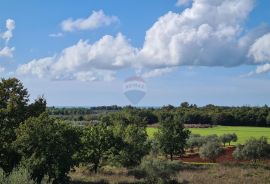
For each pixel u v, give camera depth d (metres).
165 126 81.00
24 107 47.88
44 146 42.50
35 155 41.97
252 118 170.00
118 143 61.22
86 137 58.72
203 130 145.75
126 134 67.94
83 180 52.12
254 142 79.38
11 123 46.25
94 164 60.81
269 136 124.12
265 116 169.00
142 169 56.47
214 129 151.75
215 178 57.69
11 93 48.03
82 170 61.97
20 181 23.89
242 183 54.25
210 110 183.62
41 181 39.38
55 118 46.34
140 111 159.75
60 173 42.84
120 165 65.25
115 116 115.50
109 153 60.47
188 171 62.19
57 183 43.38
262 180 56.72
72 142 44.81
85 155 58.72
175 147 79.38
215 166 69.00
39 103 49.03
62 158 42.81
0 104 48.28
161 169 54.50
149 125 157.12
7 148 43.66
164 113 162.50
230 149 95.31
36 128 42.91
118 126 73.25
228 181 55.25
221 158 83.69
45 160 41.69
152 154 84.44
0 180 23.38
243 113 172.12
